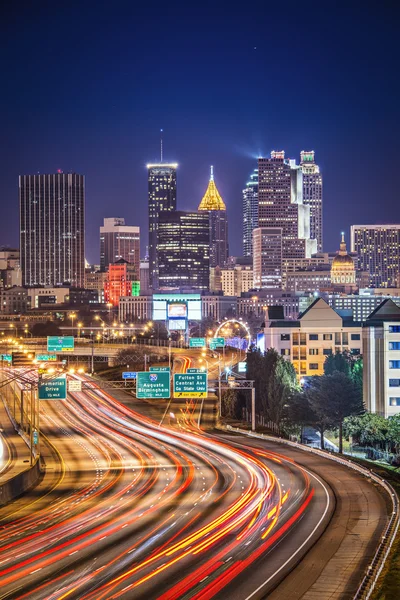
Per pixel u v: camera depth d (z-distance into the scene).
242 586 73.25
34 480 140.00
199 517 101.88
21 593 72.12
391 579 73.62
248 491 119.38
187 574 77.00
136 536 92.38
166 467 148.00
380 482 123.69
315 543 87.62
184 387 151.00
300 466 143.62
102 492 124.81
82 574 77.50
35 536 94.31
